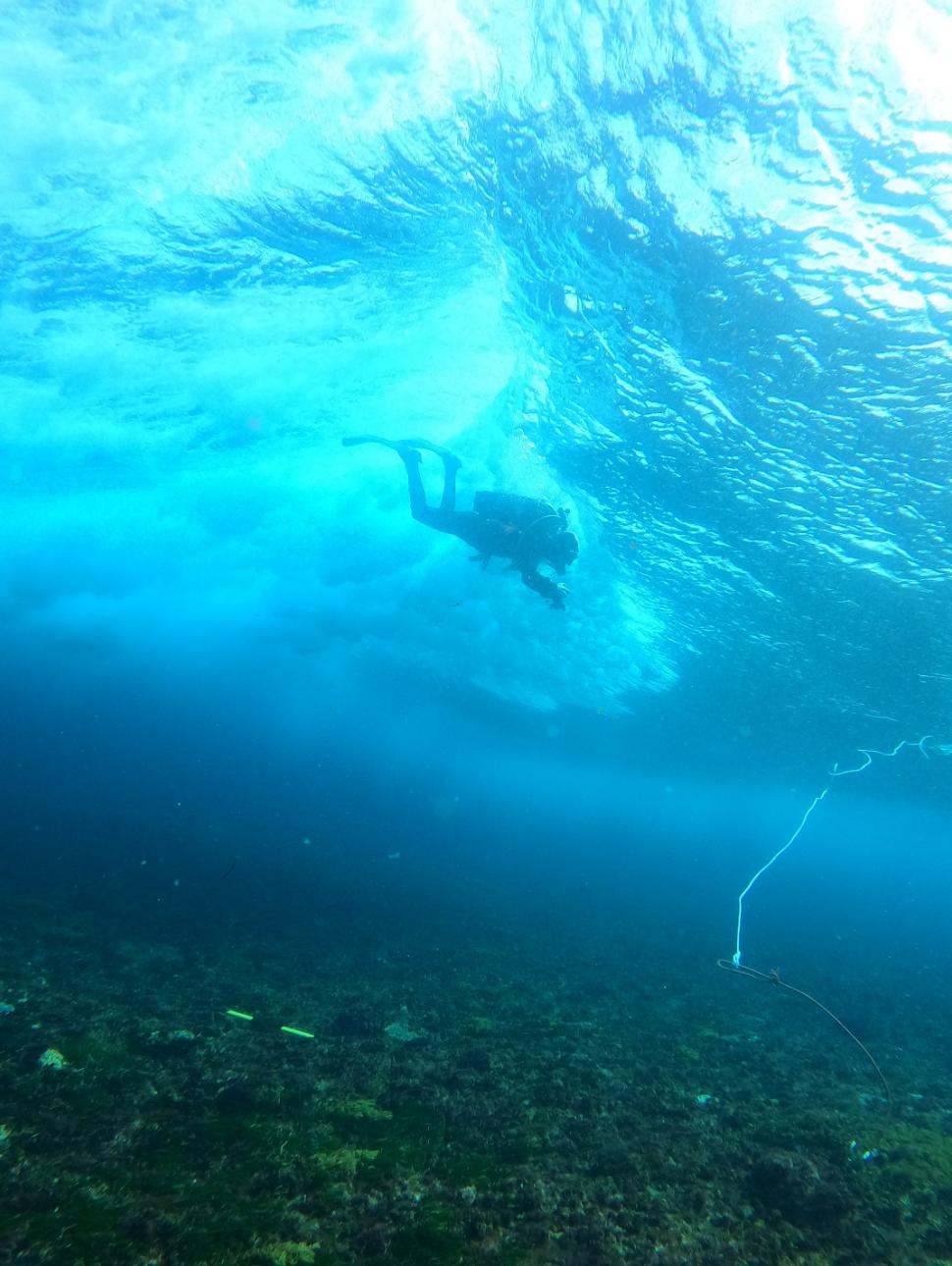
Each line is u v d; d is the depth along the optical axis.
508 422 11.68
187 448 16.81
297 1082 6.22
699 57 5.14
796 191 5.81
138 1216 3.76
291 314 10.84
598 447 10.91
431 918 18.41
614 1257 4.11
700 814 59.81
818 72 4.97
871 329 6.81
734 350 7.74
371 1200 4.40
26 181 8.65
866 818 38.78
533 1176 5.02
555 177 6.59
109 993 8.41
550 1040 8.94
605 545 14.58
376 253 8.98
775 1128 6.65
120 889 15.66
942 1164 6.04
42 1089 5.31
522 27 5.60
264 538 22.62
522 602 20.64
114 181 8.55
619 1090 7.26
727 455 9.78
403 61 6.27
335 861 27.02
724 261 6.62
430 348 10.81
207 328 11.60
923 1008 15.69
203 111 7.36
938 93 4.86
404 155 7.24
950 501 8.86
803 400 8.12
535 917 22.16
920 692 15.85
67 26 6.67
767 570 12.77
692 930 24.56
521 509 8.69
